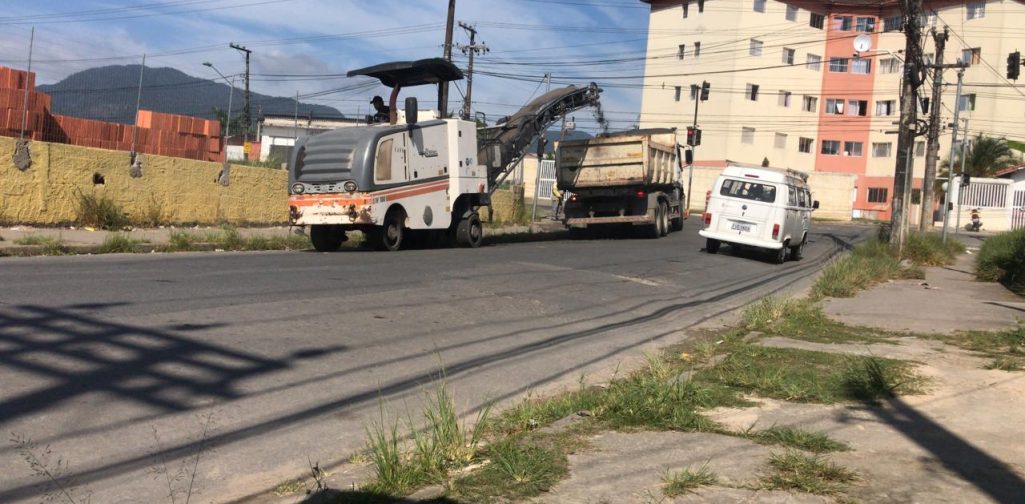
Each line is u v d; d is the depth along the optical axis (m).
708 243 20.56
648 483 3.96
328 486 4.00
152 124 22.56
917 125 21.34
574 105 24.83
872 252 20.33
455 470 4.16
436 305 10.00
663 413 5.23
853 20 63.62
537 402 5.85
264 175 21.52
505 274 13.33
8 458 4.24
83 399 5.27
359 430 5.09
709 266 17.64
